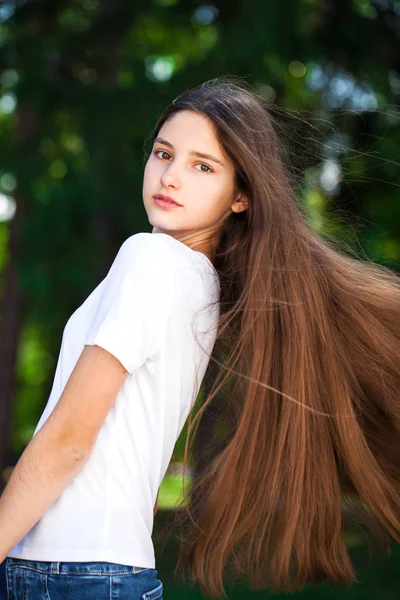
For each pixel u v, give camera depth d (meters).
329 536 2.99
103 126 11.60
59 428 2.24
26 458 2.23
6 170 12.22
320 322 2.85
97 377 2.29
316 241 3.01
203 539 2.85
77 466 2.27
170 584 8.93
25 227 12.04
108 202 11.73
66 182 11.99
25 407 24.42
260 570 3.00
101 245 12.16
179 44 13.28
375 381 3.03
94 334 2.32
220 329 2.65
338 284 2.99
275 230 2.76
